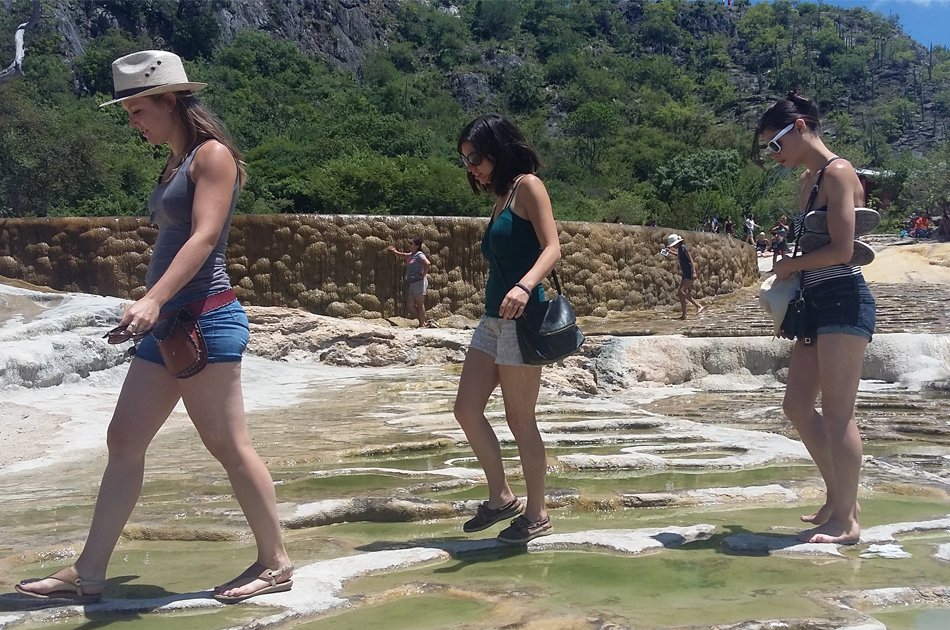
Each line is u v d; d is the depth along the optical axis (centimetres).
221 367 323
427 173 4000
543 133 9956
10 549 406
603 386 1173
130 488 331
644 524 442
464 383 403
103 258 1705
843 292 397
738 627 288
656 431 752
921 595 327
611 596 326
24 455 673
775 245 3114
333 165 4178
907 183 4853
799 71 14725
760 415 894
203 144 326
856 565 366
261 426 797
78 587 323
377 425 797
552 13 14512
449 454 657
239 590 324
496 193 402
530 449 401
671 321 1997
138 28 9238
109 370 1068
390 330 1458
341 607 319
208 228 314
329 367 1385
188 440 718
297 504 472
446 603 323
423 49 12356
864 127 13212
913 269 2883
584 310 2116
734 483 541
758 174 7188
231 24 10050
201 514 462
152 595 336
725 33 16312
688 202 5622
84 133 3584
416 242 1736
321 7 11481
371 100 9319
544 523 406
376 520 462
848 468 398
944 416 858
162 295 302
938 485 526
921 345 1129
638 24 15638
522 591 332
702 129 10481
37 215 3403
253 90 7856
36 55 7094
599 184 8106
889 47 15962
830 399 400
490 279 400
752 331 1534
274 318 1416
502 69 12075
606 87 11900
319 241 1803
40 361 984
